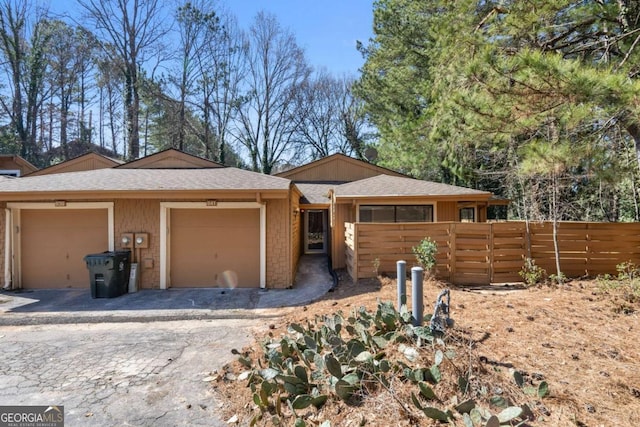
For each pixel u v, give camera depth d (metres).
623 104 4.97
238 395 3.54
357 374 3.09
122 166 12.57
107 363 4.41
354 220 10.73
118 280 7.78
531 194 8.66
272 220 8.59
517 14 6.96
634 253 7.54
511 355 3.52
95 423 3.14
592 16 7.21
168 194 7.91
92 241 8.53
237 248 8.66
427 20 13.80
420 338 3.51
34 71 26.31
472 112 6.25
